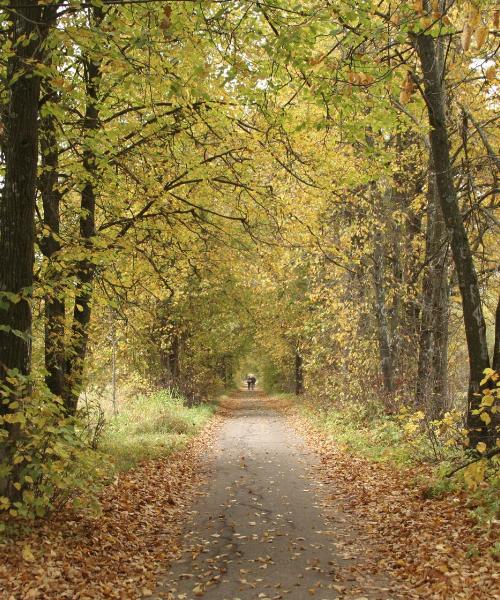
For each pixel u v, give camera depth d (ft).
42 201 34.68
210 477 40.60
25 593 16.85
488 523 22.13
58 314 32.09
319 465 44.86
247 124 35.12
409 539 23.12
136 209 39.91
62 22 25.39
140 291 46.26
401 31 23.52
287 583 19.69
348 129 30.42
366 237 57.11
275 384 170.30
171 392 89.76
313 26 22.39
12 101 23.22
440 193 33.14
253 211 40.11
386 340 59.52
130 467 37.50
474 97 40.11
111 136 31.22
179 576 20.61
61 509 24.56
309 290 78.54
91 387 42.57
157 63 24.99
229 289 69.97
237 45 24.52
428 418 40.70
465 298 32.55
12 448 20.88
